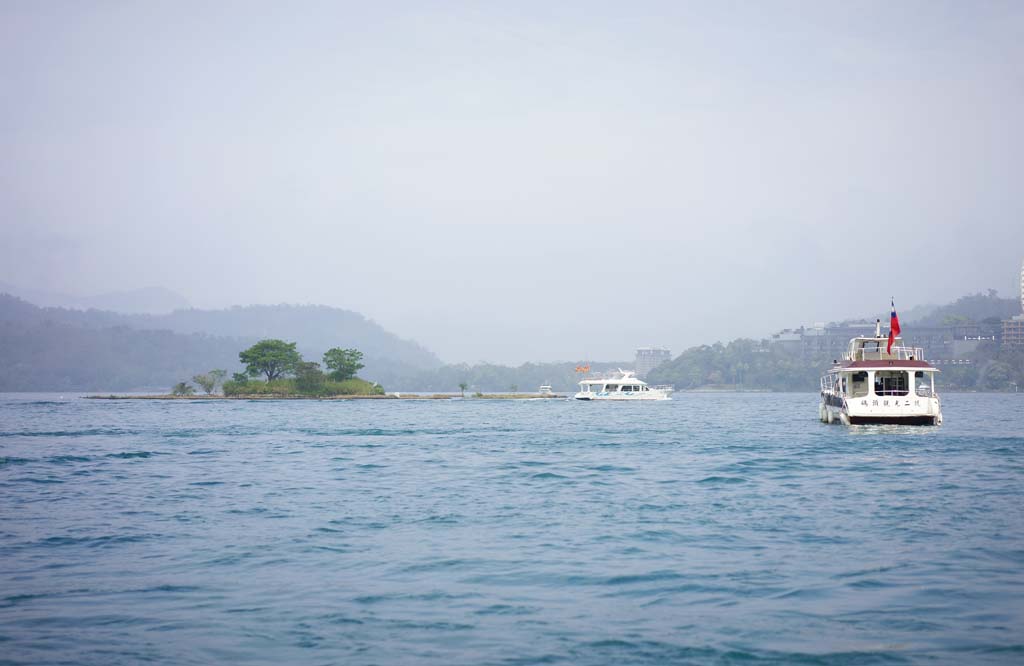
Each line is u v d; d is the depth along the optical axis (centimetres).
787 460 5253
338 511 3272
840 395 8144
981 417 12344
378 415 13612
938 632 1703
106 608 1906
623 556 2417
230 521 3048
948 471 4578
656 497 3616
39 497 3725
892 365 7400
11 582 2145
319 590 2055
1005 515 3084
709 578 2152
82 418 12444
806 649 1614
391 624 1784
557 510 3269
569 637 1697
